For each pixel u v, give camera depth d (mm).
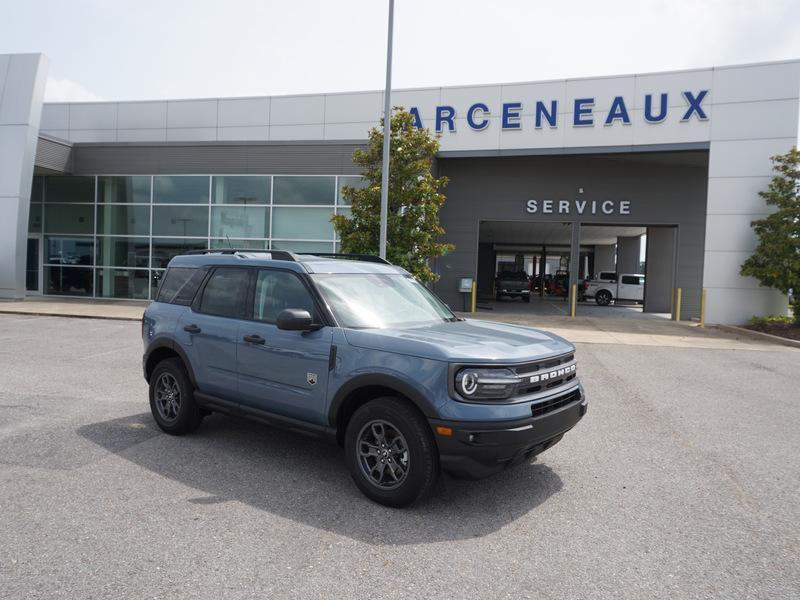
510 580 3232
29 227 22969
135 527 3773
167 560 3355
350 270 5266
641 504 4383
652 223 22453
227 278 5527
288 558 3414
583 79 20562
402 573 3279
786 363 11891
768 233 18062
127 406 6969
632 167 22438
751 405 7922
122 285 22141
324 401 4496
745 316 19172
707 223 19500
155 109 24578
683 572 3363
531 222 23859
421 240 14219
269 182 20594
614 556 3543
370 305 4945
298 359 4656
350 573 3262
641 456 5578
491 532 3840
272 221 20594
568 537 3793
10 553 3406
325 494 4406
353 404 4523
